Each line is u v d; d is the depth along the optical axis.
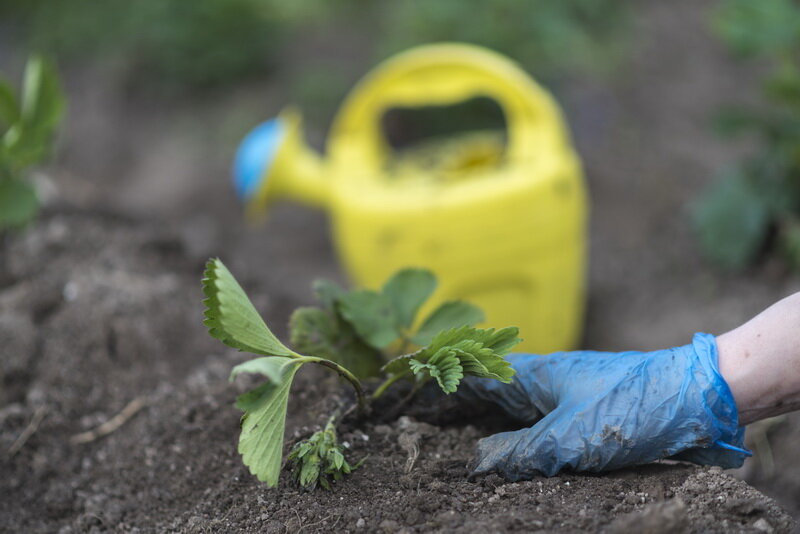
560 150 3.34
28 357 2.30
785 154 3.91
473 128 5.35
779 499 2.32
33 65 2.58
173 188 5.42
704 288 4.07
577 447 1.58
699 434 1.55
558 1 5.77
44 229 3.04
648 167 5.11
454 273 3.26
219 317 1.43
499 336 1.55
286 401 1.46
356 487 1.63
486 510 1.53
